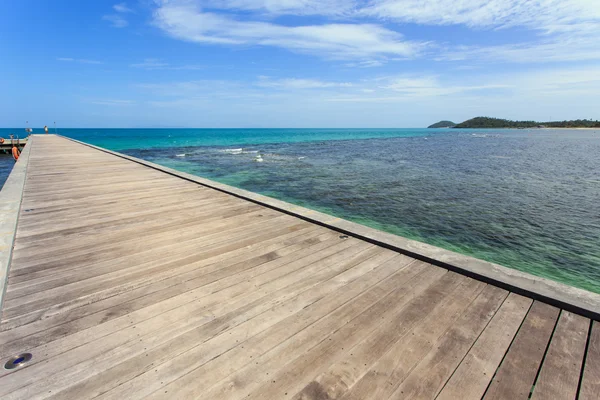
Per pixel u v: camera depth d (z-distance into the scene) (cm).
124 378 159
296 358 174
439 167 2223
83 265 285
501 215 1051
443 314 215
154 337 190
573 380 159
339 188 1462
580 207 1152
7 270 263
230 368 167
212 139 6400
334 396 149
